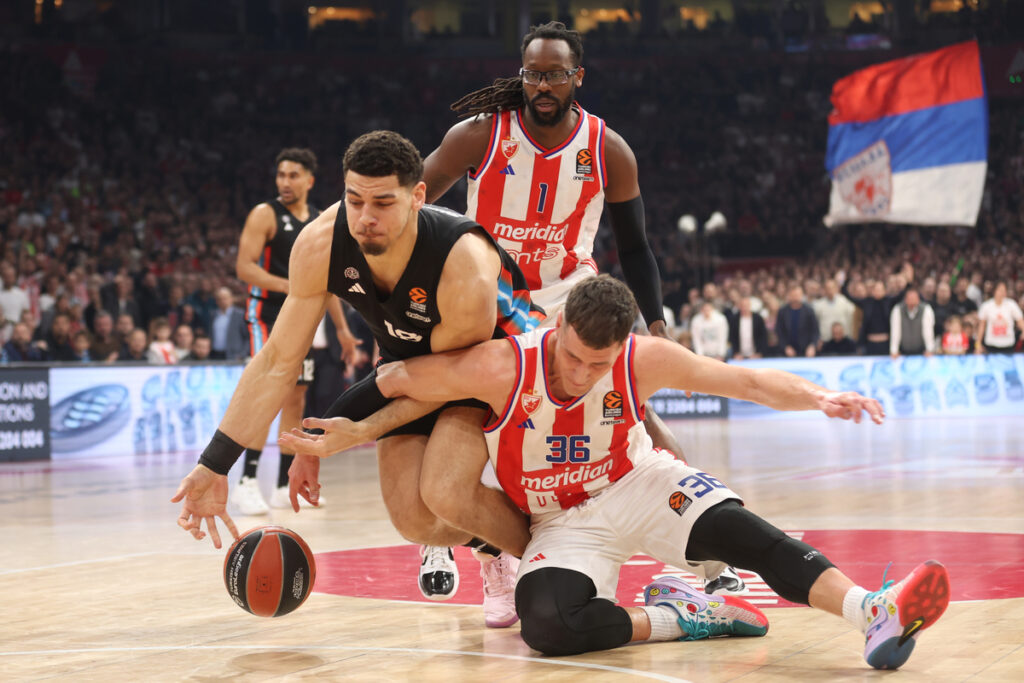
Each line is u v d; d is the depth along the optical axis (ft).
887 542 14.79
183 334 39.93
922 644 9.33
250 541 9.62
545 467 9.71
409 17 74.54
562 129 12.71
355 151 8.58
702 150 72.43
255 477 19.86
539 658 9.20
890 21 76.54
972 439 34.17
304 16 71.92
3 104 60.49
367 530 17.56
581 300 8.54
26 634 10.41
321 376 32.89
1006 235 65.00
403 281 9.35
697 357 9.43
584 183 12.87
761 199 69.92
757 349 47.14
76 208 54.19
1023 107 72.13
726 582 11.54
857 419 8.52
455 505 9.76
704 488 9.62
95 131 61.93
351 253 9.35
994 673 8.29
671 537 9.65
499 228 13.09
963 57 46.57
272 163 66.49
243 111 68.13
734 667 8.71
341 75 71.41
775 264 64.59
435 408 10.09
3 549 16.08
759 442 35.06
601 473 9.79
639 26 77.05
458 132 12.93
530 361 9.40
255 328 21.21
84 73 64.95
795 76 74.64
